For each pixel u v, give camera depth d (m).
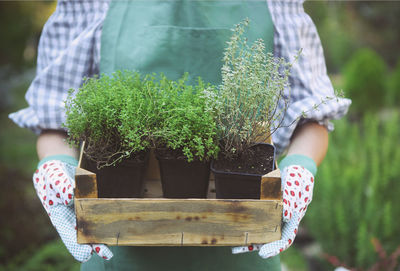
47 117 1.30
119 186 1.09
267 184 0.98
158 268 1.29
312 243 3.62
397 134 3.31
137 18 1.34
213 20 1.32
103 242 0.99
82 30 1.38
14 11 5.09
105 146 1.06
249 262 1.32
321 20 10.29
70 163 1.22
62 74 1.33
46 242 3.59
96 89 1.11
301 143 1.28
